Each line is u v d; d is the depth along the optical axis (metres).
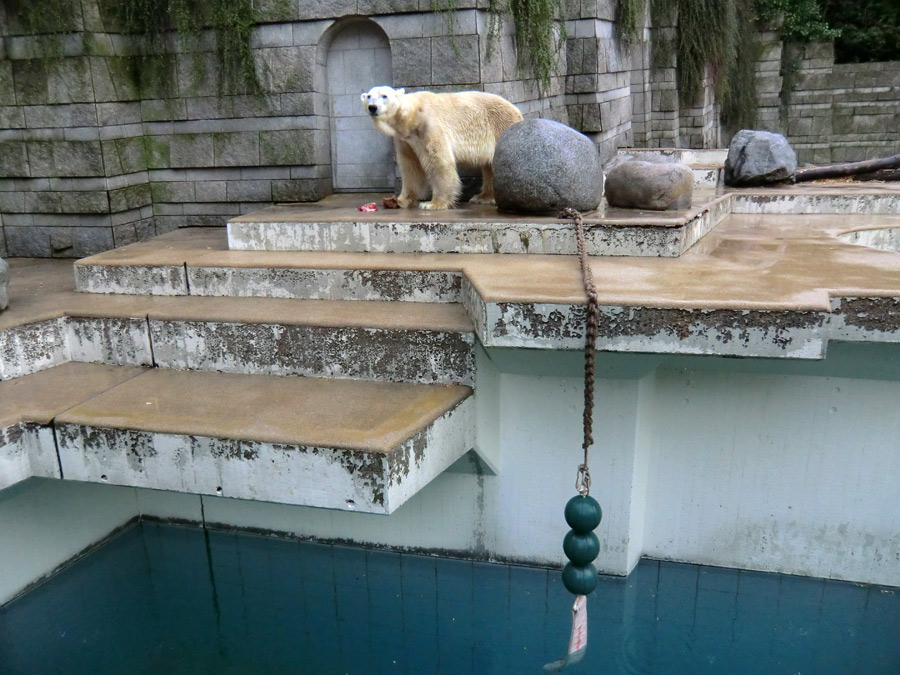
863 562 3.45
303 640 3.40
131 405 3.22
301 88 5.62
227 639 3.40
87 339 3.82
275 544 4.02
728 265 3.51
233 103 5.77
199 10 5.56
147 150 6.04
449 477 3.64
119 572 3.88
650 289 3.01
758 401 3.32
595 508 2.74
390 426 2.90
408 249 4.19
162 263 4.14
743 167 6.18
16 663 3.24
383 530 3.85
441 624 3.47
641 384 3.28
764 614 3.38
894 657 3.11
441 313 3.55
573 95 7.17
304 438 2.80
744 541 3.57
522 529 3.64
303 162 5.74
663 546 3.69
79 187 5.71
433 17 5.16
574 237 3.88
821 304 2.66
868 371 3.13
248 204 5.96
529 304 2.89
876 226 4.81
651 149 8.28
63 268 5.38
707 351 2.78
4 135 5.76
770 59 14.91
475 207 4.84
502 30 5.52
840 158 15.63
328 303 3.83
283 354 3.55
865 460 3.29
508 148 4.22
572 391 3.34
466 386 3.36
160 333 3.69
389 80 5.64
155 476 3.05
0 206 5.96
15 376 3.62
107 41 5.62
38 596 3.62
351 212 4.80
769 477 3.43
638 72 9.80
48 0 5.33
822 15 16.39
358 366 3.47
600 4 7.07
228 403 3.22
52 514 3.68
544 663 3.20
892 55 17.86
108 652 3.32
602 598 3.53
